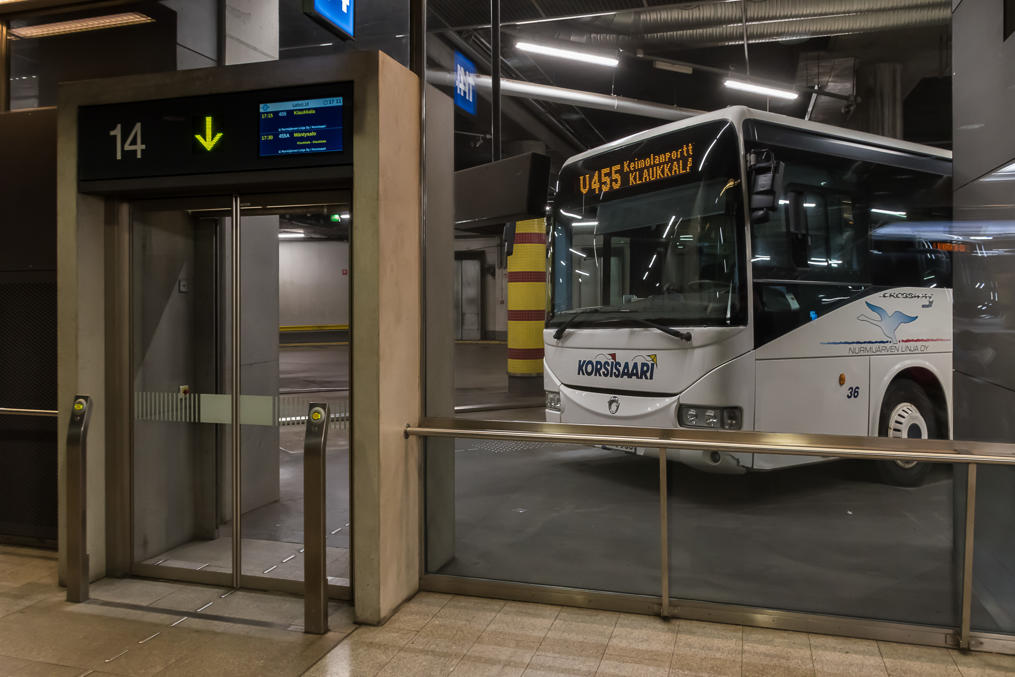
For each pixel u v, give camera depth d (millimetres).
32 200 5039
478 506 4438
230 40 5977
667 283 5809
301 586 4344
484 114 13867
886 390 6043
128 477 4672
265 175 4031
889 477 3684
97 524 4586
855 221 6043
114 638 3725
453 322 4785
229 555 4684
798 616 3779
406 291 4195
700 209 5652
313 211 4246
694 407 5484
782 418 5469
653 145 6055
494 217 5125
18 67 5668
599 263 6379
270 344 5023
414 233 4301
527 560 4309
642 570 4078
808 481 3834
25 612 4070
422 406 4402
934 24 6910
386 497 3947
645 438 3982
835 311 5773
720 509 3912
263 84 4016
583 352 6355
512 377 12273
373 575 3879
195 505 4699
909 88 7102
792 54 9492
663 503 3986
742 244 5418
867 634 3682
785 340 5520
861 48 7281
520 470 4395
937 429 6293
